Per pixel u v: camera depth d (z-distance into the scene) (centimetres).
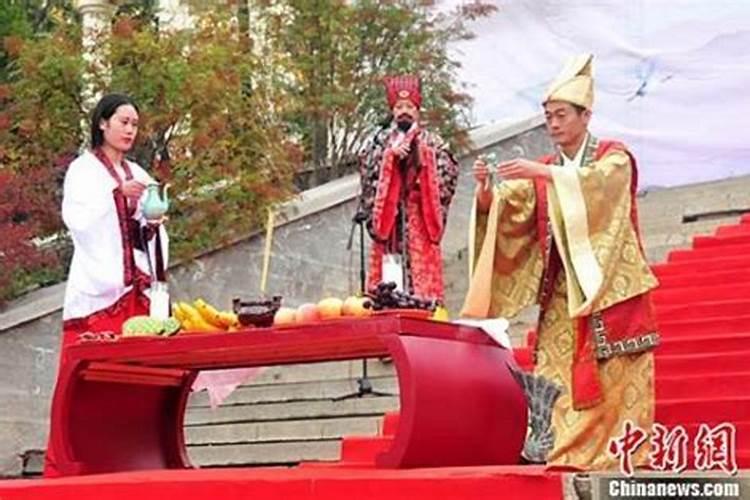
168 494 605
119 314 747
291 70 1330
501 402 652
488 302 650
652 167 1459
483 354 654
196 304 688
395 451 601
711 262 1094
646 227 1327
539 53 1460
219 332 662
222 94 1186
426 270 814
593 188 607
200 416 1044
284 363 744
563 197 607
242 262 1212
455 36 1434
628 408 614
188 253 1157
